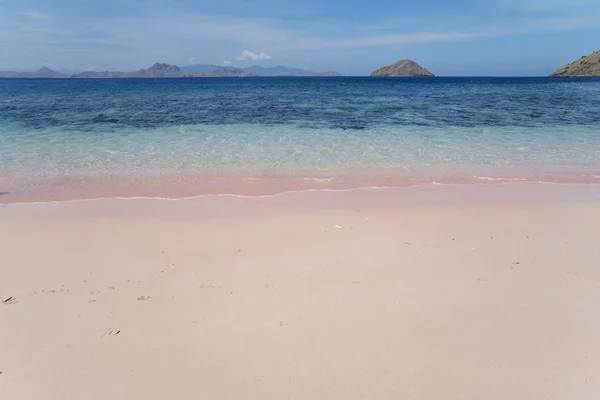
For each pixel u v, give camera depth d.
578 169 12.05
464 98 36.00
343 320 4.48
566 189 10.15
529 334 4.22
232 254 6.29
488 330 4.29
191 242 6.77
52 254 6.30
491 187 10.29
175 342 4.12
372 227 7.48
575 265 5.88
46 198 9.19
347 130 17.67
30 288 5.26
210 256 6.22
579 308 4.70
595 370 3.70
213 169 11.66
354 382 3.56
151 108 26.27
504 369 3.72
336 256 6.20
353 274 5.59
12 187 9.95
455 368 3.73
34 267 5.86
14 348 4.05
